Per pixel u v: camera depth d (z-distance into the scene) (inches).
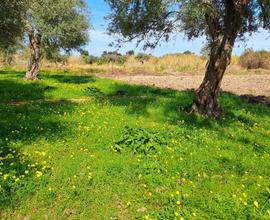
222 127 590.2
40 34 1237.1
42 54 1405.0
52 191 323.6
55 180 347.3
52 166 384.8
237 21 634.2
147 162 398.0
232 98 920.3
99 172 369.1
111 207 309.1
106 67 2267.5
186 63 2320.4
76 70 2049.7
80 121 588.1
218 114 660.1
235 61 2367.1
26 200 311.6
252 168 404.5
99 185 345.4
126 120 602.9
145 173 371.6
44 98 882.1
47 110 682.8
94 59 2694.4
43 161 391.2
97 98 871.1
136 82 1395.2
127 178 361.4
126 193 331.6
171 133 510.6
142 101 812.0
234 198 319.0
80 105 749.9
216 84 657.6
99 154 425.4
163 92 1000.2
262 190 343.6
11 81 1166.3
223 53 642.8
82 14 1302.9
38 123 560.7
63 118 608.1
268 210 300.8
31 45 1244.5
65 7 1186.0
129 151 438.6
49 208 305.0
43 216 291.7
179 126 572.1
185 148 451.8
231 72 1988.2
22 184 332.8
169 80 1514.5
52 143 460.8
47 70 1964.8
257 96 1043.9
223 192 333.4
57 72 1840.6
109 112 666.2
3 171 357.7
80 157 411.2
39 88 1011.3
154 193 333.7
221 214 295.0
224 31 642.8
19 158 399.9
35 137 482.3
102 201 316.5
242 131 562.9
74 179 351.6
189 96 906.1
